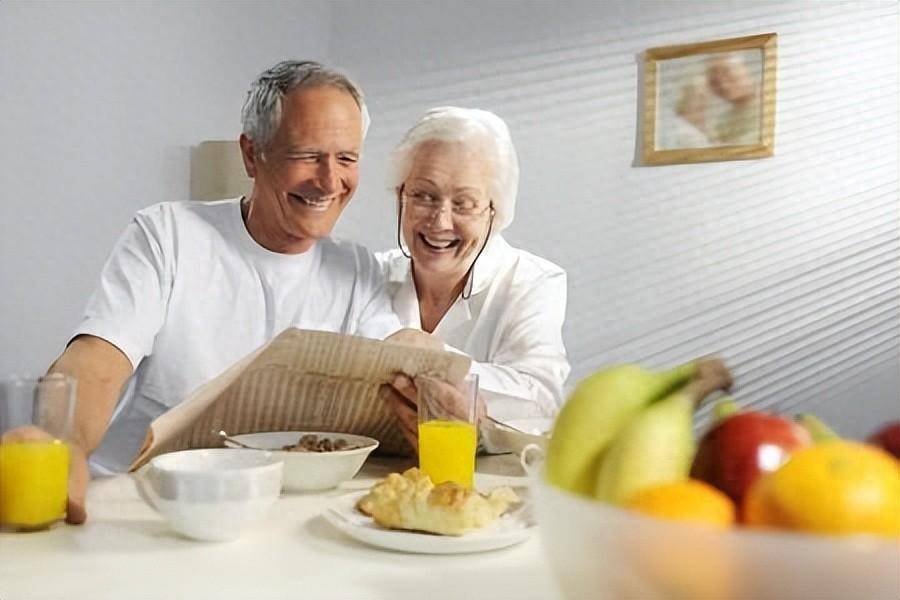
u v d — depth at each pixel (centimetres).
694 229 289
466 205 180
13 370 254
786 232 276
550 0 312
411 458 132
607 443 56
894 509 45
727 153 282
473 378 110
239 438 114
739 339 282
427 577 73
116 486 105
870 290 267
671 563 44
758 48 278
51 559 76
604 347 303
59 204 265
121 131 283
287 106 169
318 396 120
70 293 271
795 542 42
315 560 78
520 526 86
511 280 191
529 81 316
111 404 141
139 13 286
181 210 174
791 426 54
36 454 84
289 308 176
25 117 253
